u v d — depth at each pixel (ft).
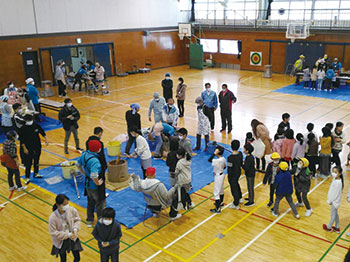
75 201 28.02
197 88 67.92
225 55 92.32
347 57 72.18
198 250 21.68
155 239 22.86
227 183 30.45
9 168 29.19
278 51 82.02
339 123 30.12
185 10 97.81
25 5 67.51
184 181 23.91
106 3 79.82
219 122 47.29
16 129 30.91
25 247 22.49
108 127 46.11
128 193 28.76
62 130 46.01
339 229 23.48
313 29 74.54
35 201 28.25
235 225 24.25
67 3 73.36
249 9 87.20
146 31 88.28
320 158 30.83
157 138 34.91
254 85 70.33
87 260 21.01
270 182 26.00
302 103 55.93
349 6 72.95
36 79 72.28
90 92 67.67
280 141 29.60
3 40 65.87
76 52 82.58
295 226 24.00
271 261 20.56
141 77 82.48
